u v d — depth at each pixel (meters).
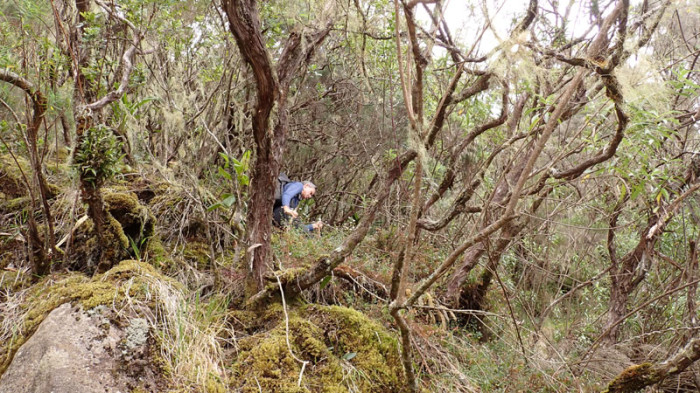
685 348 2.24
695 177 2.96
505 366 3.18
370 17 3.28
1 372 2.15
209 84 4.42
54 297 2.41
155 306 2.40
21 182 3.27
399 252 2.83
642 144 2.48
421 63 1.74
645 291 3.69
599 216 3.73
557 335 3.60
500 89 2.99
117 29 3.80
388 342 2.80
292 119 5.25
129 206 3.03
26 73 2.99
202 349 2.40
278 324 2.70
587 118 2.40
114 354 2.14
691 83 2.26
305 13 2.79
